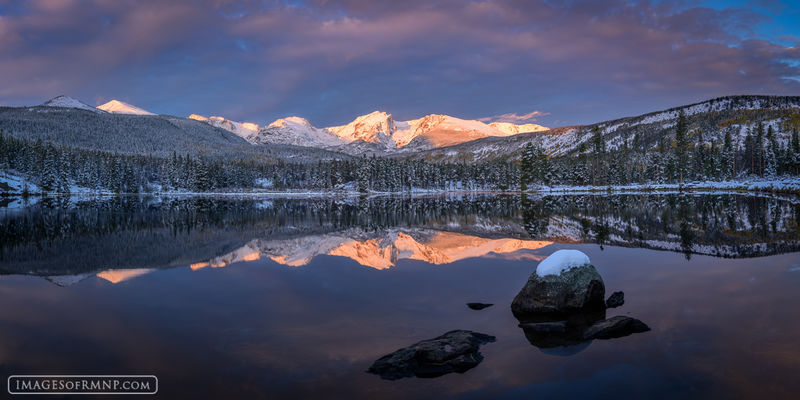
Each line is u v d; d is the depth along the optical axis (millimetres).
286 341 8258
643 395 5996
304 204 82438
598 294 10375
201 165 158500
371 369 6973
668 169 112312
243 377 6719
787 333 7996
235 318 9727
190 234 29828
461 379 6637
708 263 15500
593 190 114938
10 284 13617
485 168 159875
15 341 8336
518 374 6793
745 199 59500
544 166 128500
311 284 13203
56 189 124000
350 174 159875
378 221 40438
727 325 8570
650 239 23188
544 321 9422
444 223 36656
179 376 6781
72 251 21375
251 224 38281
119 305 10922
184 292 12281
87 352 7785
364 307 10602
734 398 5816
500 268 15758
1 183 115438
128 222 39781
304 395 6129
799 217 32781
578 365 7070
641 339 8055
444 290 12320
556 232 27922
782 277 12719
